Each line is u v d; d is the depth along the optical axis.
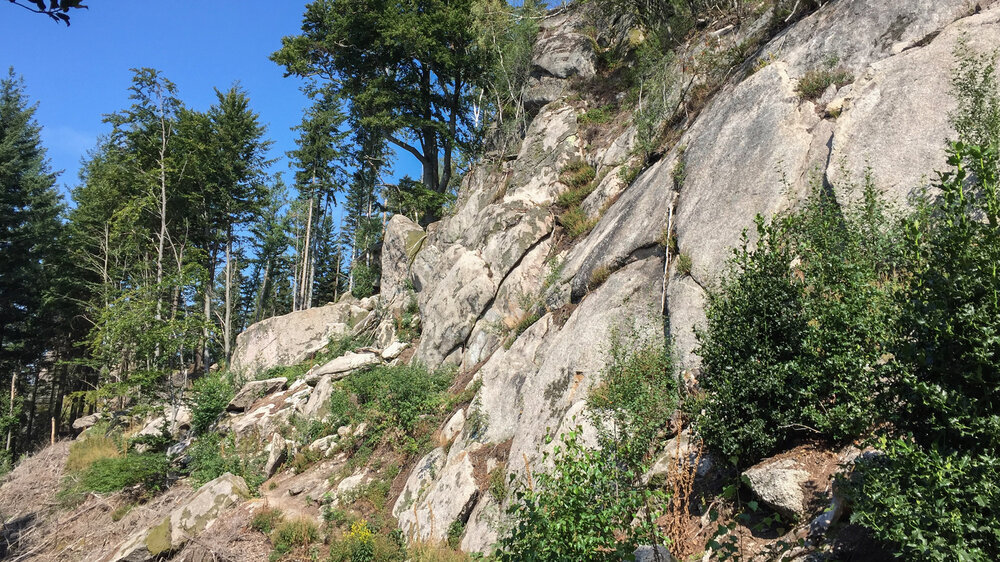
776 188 9.06
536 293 15.61
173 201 31.16
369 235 36.66
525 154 20.61
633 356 8.66
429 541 10.19
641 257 11.02
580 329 10.77
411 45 27.58
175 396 20.41
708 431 6.34
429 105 30.42
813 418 5.39
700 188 10.45
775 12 13.77
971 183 6.95
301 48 29.45
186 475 17.55
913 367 4.12
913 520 3.59
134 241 29.81
